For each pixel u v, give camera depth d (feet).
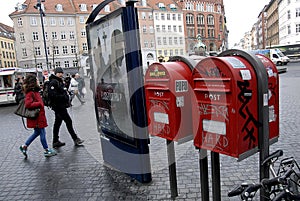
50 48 193.57
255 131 8.72
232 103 8.25
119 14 11.81
